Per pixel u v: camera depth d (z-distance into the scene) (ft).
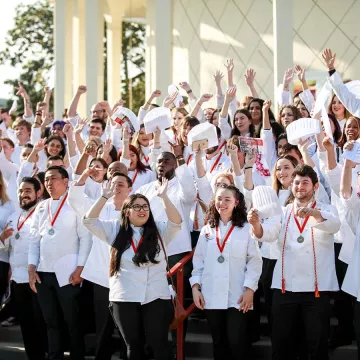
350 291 29.22
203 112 44.50
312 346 29.58
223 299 30.35
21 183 36.47
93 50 67.00
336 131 36.50
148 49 86.53
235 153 33.94
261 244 34.58
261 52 63.72
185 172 33.68
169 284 32.73
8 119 54.75
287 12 52.90
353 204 29.63
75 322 33.58
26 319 35.63
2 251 37.04
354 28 59.36
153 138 40.29
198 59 69.05
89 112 67.05
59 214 33.94
